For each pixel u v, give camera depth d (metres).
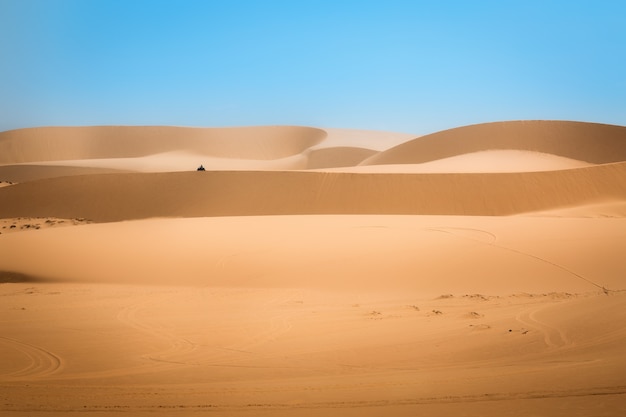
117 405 7.82
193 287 22.98
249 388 8.62
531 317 13.85
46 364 10.83
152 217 55.56
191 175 61.44
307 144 160.38
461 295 19.41
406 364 10.06
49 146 156.62
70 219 51.94
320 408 7.43
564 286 20.38
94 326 15.21
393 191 56.69
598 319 12.54
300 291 21.42
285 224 33.25
